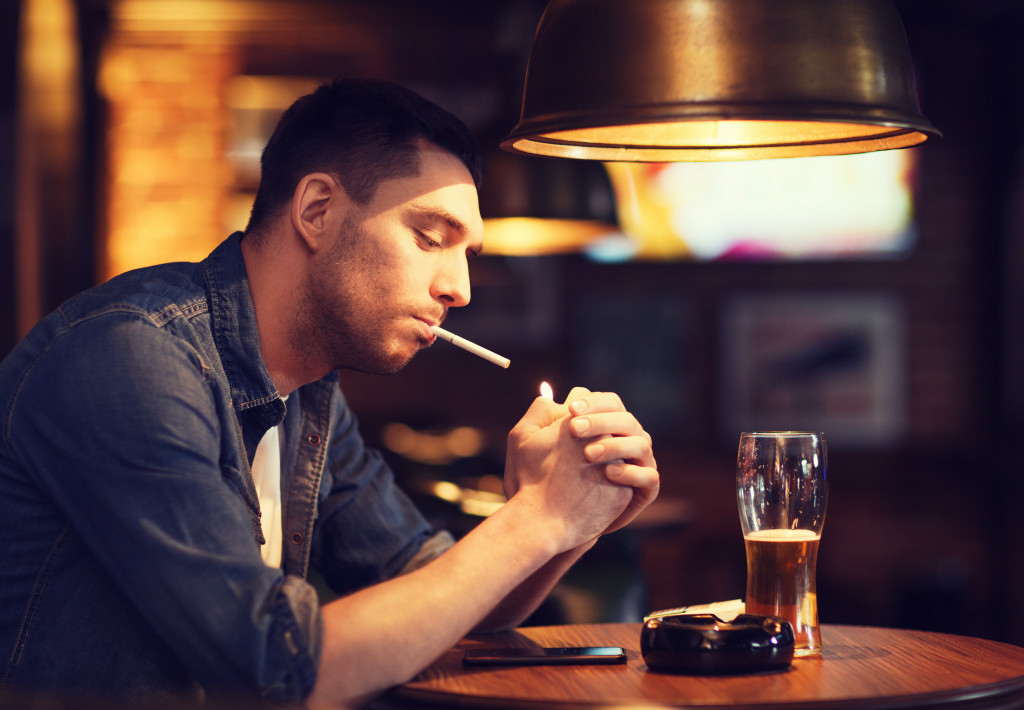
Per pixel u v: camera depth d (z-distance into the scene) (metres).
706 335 5.20
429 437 4.25
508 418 5.15
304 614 0.99
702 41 0.98
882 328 5.18
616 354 5.18
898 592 5.02
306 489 1.45
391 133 1.25
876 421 5.18
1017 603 4.94
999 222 5.11
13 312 3.75
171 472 1.04
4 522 1.13
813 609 1.13
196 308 1.24
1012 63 5.04
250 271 1.30
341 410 1.56
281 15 5.02
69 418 1.07
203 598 0.99
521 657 1.11
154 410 1.06
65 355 1.10
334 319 1.27
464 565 1.08
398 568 1.52
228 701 0.63
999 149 5.11
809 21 0.99
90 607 1.13
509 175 2.97
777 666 1.04
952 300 5.19
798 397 5.19
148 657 1.13
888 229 5.16
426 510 2.25
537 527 1.12
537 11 5.04
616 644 1.24
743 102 0.97
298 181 1.27
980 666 1.07
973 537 5.11
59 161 4.25
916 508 5.14
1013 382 4.99
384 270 1.25
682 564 5.03
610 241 3.34
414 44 5.08
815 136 1.22
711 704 0.90
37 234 4.08
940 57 5.21
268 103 5.07
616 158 1.29
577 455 1.16
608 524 1.25
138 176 5.01
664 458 5.15
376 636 1.00
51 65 4.18
